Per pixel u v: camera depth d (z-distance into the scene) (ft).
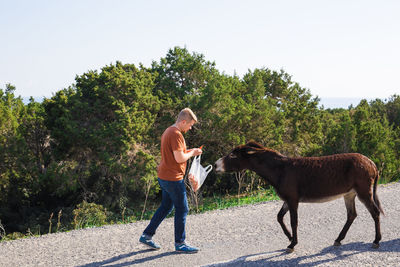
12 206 61.05
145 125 57.88
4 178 57.00
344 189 14.46
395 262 12.92
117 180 57.16
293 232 14.46
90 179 59.62
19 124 62.69
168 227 18.94
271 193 34.73
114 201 56.80
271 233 17.24
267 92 97.40
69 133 56.03
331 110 142.00
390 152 53.31
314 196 14.62
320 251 14.47
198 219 20.44
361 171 14.26
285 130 68.85
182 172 14.24
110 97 57.72
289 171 14.65
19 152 57.26
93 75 64.03
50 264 14.06
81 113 59.36
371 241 15.40
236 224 19.10
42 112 65.00
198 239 16.71
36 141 64.54
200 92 67.82
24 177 59.36
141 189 54.85
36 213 57.93
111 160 52.13
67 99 59.88
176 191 14.14
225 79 73.92
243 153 15.30
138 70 69.41
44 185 56.13
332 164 14.53
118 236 17.62
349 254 13.96
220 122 59.26
